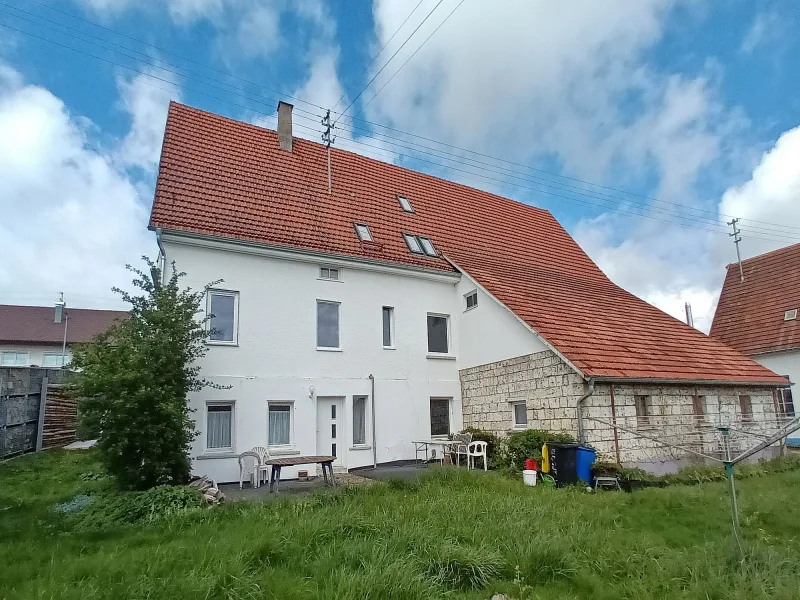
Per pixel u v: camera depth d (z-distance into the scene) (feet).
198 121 58.23
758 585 18.57
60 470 41.78
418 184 72.59
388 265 54.29
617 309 59.77
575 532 23.95
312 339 48.96
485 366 54.08
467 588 18.84
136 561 20.02
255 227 49.08
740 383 51.67
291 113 64.28
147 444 33.12
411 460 52.95
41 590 17.10
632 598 18.20
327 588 17.08
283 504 28.86
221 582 17.92
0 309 137.49
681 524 27.32
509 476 41.68
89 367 32.91
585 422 42.52
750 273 94.02
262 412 44.96
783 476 40.70
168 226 43.93
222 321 45.09
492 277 57.16
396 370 53.72
